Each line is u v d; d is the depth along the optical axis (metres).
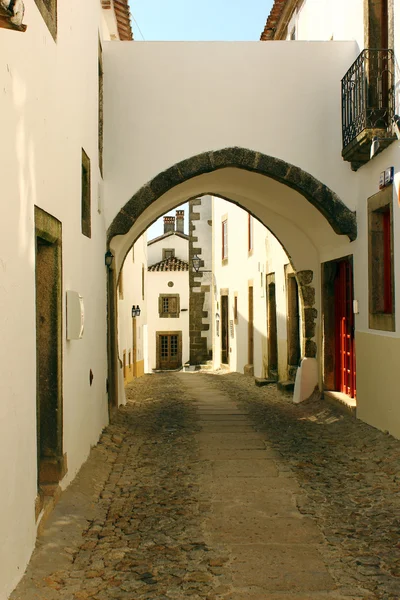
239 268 19.42
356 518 4.91
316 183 9.19
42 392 5.05
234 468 6.56
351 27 9.26
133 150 9.10
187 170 9.14
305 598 3.53
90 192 7.21
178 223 43.66
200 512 5.12
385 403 7.68
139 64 9.14
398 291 7.27
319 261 11.14
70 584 3.70
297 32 13.35
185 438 8.17
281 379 13.96
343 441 7.76
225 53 9.23
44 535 4.15
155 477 6.24
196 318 31.20
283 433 8.48
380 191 8.02
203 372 22.92
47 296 5.07
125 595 3.57
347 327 10.23
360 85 8.15
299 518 4.95
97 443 7.45
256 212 11.87
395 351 7.34
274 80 9.27
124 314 17.42
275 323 15.34
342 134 9.03
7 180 3.40
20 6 2.86
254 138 9.22
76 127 6.09
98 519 4.92
